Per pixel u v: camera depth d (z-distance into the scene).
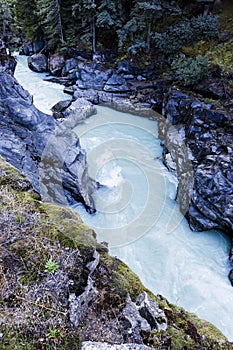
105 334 2.75
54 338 2.52
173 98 13.18
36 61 20.83
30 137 8.84
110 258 3.63
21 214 3.57
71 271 2.95
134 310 3.04
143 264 7.49
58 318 2.65
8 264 3.00
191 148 10.66
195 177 9.38
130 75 17.16
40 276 2.91
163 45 16.11
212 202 8.88
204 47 15.28
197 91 13.36
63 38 19.88
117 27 18.31
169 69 16.34
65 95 17.05
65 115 13.11
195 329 3.25
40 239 3.24
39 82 18.95
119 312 2.97
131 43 17.73
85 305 2.89
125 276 3.48
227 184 8.83
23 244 3.18
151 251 7.79
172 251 8.10
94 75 17.28
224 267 8.25
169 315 3.28
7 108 8.99
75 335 2.62
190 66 13.62
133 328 2.87
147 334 2.88
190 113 11.98
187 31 15.53
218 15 16.42
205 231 9.25
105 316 2.91
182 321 3.28
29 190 4.14
